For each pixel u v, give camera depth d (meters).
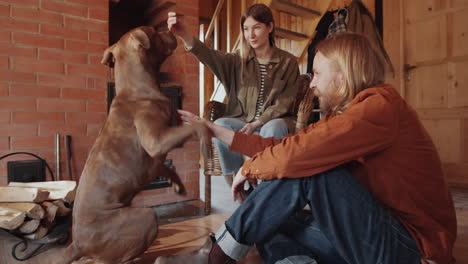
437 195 0.92
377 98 0.90
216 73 1.96
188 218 2.11
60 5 2.13
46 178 2.09
